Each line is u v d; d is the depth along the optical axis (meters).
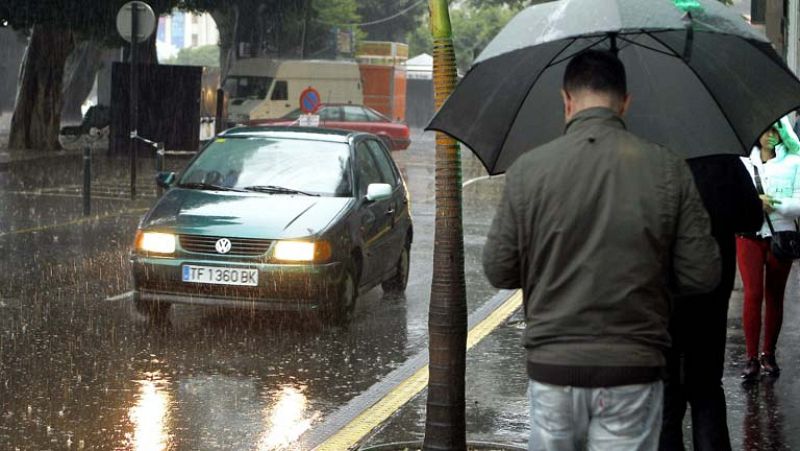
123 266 24.59
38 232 29.95
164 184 20.52
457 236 10.73
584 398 6.57
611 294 6.54
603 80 6.91
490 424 12.77
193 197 19.48
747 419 13.02
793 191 14.04
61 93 63.00
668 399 10.16
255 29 92.94
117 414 13.41
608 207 6.59
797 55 31.19
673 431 10.18
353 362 16.48
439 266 10.75
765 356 14.99
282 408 13.87
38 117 62.50
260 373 15.68
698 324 10.21
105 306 20.12
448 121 8.30
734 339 17.42
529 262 6.79
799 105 8.38
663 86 9.19
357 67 75.81
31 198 38.91
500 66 8.27
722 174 10.12
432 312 10.80
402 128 66.50
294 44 101.62
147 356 16.50
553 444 6.68
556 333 6.61
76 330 18.12
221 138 21.12
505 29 7.99
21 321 18.70
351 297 19.12
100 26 59.66
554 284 6.66
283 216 18.59
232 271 17.98
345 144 20.80
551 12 7.76
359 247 19.39
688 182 6.71
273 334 18.27
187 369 15.78
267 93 73.25
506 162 8.86
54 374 15.30
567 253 6.63
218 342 17.56
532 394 6.77
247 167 20.31
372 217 20.19
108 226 31.67
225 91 71.88
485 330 18.62
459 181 10.71
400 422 12.96
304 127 21.70
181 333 18.11
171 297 18.27
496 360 16.27
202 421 13.20
